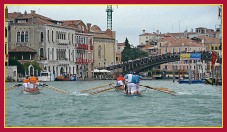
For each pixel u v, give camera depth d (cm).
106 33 16675
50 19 13375
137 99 4922
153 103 4509
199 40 18925
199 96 5403
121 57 19450
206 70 16850
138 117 3522
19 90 6444
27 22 12550
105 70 14625
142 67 14175
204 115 3625
